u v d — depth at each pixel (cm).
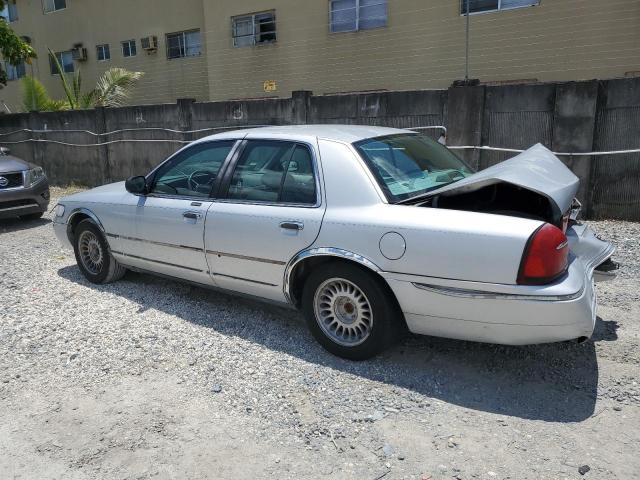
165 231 487
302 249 396
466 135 823
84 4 2122
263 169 434
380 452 302
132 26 1986
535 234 323
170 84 1931
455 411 336
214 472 292
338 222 380
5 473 298
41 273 640
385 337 377
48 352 432
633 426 314
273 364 399
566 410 332
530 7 1190
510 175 350
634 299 490
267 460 299
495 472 282
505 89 789
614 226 724
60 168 1434
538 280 322
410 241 352
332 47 1463
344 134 427
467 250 335
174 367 401
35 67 2356
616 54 1124
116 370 400
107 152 1318
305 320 443
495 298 331
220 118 1098
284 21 1529
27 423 342
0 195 875
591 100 736
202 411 346
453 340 421
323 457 300
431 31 1311
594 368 376
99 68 2144
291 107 996
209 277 467
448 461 292
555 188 349
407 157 426
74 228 595
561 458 290
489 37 1244
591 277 363
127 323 480
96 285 583
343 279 384
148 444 317
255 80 1622
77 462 304
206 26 1678
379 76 1403
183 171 489
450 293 343
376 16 1385
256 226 420
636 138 730
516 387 358
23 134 1488
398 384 367
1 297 560
